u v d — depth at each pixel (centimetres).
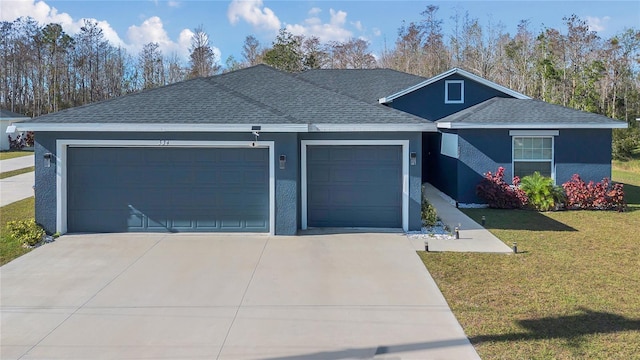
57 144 1060
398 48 5072
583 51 3975
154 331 572
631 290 715
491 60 4531
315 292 710
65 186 1082
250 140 1080
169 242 1016
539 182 1460
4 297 689
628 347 520
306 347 528
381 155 1150
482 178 1543
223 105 1132
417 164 1130
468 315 618
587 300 671
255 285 742
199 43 5297
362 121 1099
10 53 4766
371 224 1163
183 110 1102
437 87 1880
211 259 888
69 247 970
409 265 852
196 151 1096
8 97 4812
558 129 1519
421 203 1182
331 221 1168
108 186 1095
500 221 1278
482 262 872
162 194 1101
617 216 1361
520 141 1542
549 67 3878
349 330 574
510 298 681
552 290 715
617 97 3953
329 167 1157
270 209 1088
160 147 1092
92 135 1067
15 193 1567
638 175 2594
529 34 4353
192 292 710
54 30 4838
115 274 796
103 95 5094
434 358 501
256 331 571
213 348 526
